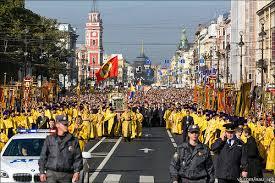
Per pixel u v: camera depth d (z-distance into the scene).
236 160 18.50
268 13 123.88
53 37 119.69
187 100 106.19
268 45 123.62
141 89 151.38
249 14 140.38
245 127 25.08
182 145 15.75
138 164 35.38
